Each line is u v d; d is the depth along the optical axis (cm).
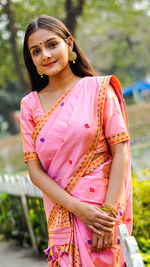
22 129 204
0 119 4522
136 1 1563
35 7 1136
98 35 3162
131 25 2241
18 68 1244
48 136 189
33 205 418
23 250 437
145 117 1443
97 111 188
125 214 192
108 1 1350
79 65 215
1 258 423
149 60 3794
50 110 194
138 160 821
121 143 187
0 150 1573
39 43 196
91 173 185
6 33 1283
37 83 227
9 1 1106
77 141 183
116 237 181
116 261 182
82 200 181
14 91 2975
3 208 493
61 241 184
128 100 2355
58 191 185
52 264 194
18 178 433
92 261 178
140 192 373
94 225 176
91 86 193
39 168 197
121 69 3631
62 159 186
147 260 288
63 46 199
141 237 340
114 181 182
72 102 191
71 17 1145
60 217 186
